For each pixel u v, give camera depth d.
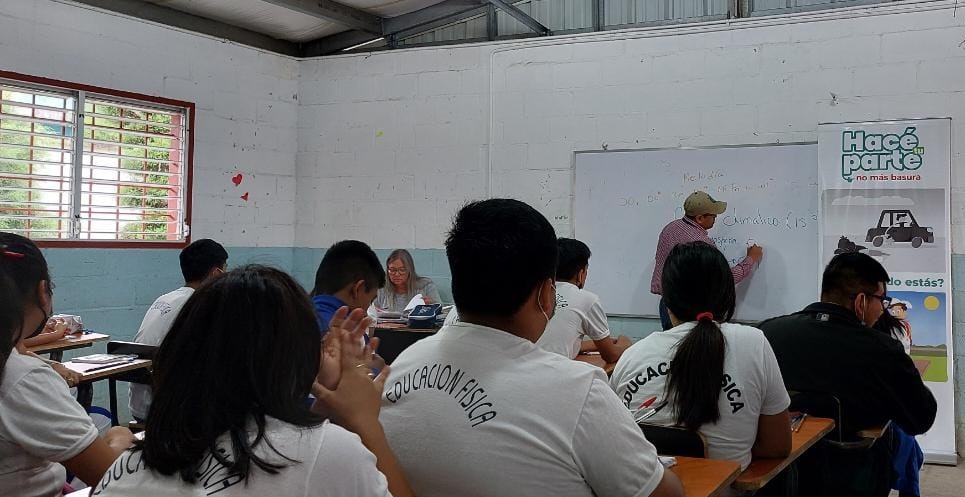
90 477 1.60
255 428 0.92
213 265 3.40
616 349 3.25
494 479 1.16
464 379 1.21
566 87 5.18
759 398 1.80
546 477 1.15
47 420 1.55
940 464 4.13
